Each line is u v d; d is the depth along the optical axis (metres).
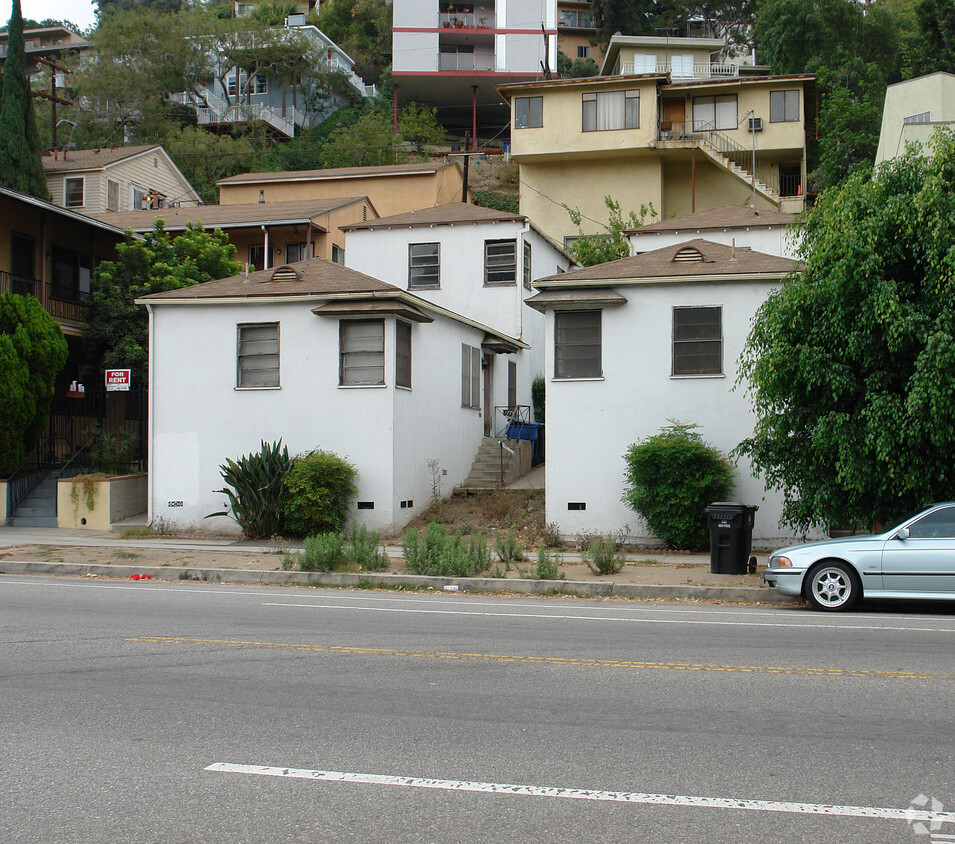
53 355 23.53
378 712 6.78
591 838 4.54
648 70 55.59
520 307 29.95
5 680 7.72
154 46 65.94
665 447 18.22
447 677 7.88
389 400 21.03
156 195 41.12
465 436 25.77
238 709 6.86
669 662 8.51
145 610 11.48
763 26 56.72
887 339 13.16
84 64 66.38
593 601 13.31
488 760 5.70
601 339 19.94
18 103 36.28
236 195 43.94
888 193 13.77
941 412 12.61
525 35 62.84
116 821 4.76
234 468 20.86
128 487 23.36
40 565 16.14
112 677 7.83
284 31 69.12
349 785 5.26
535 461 28.44
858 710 6.89
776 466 15.27
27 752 5.87
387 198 42.41
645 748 5.95
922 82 34.50
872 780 5.37
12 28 36.41
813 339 13.83
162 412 22.30
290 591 13.83
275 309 21.80
